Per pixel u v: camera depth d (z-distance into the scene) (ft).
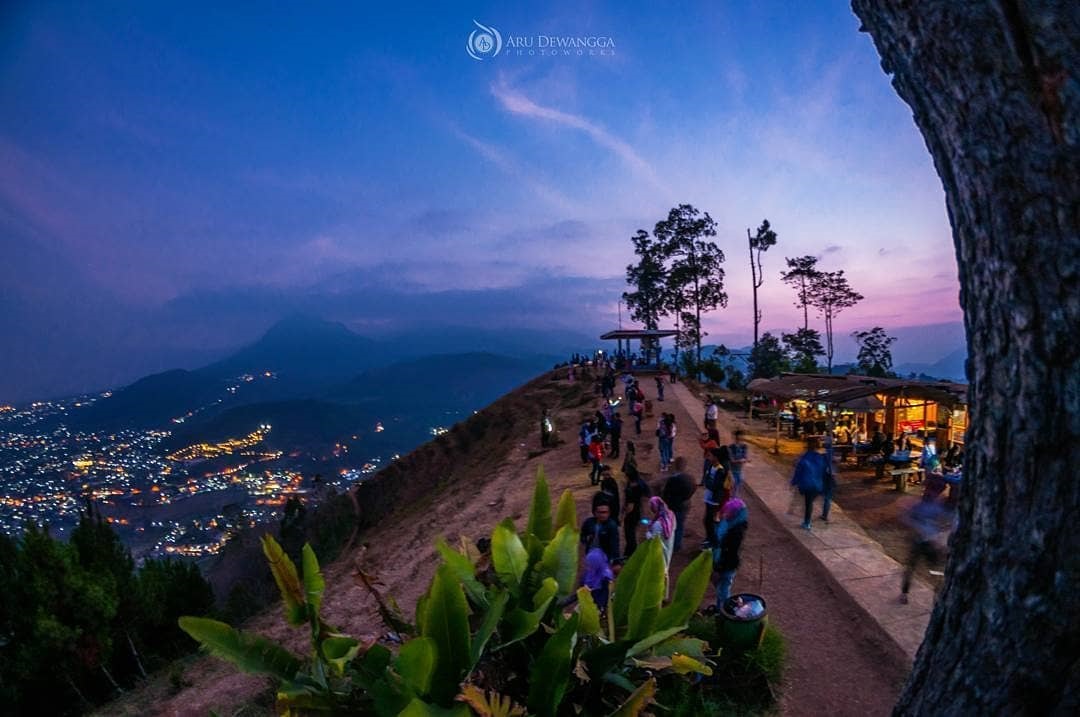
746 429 73.77
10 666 42.88
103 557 52.95
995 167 5.06
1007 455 5.41
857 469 54.85
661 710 17.24
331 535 123.75
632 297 233.76
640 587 10.77
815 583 27.20
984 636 5.61
